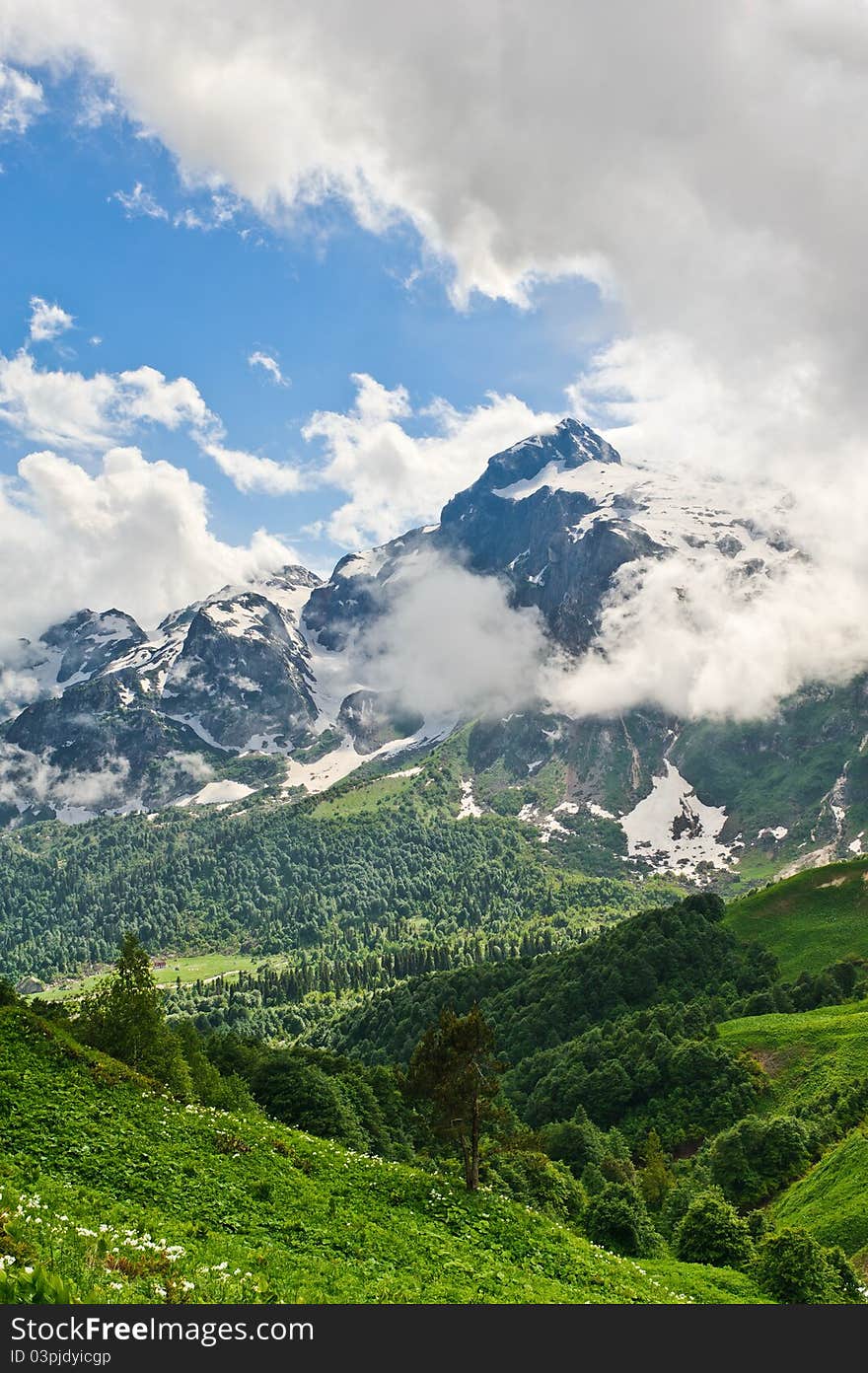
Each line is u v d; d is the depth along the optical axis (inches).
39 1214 1320.1
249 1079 3796.8
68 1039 2581.2
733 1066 5521.7
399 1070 4648.1
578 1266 1882.4
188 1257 1320.1
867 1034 5521.7
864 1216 3267.7
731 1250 2549.2
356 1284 1395.2
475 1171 2267.5
